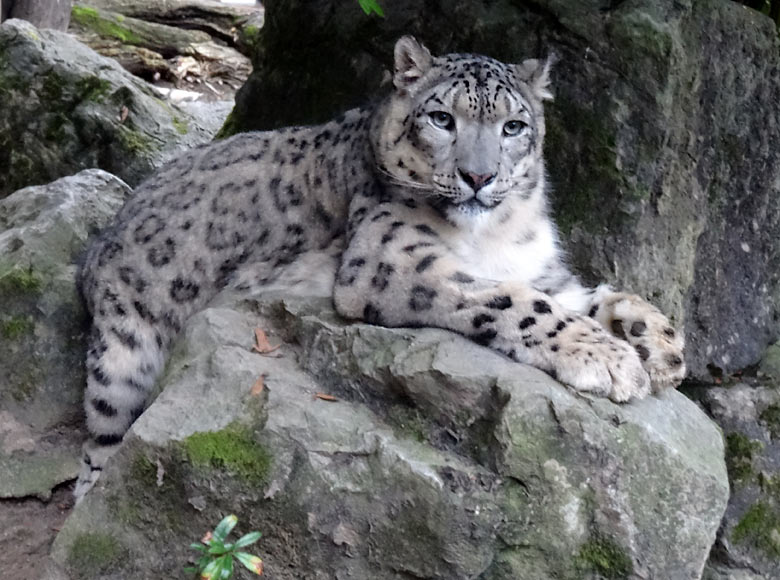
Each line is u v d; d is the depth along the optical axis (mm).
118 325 6473
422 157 5551
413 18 7773
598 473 4562
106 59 11844
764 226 7477
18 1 16188
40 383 6738
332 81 8406
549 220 6391
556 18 6953
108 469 5020
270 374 5160
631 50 6699
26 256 6824
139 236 6551
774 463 6918
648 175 6762
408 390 4836
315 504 4715
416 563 4633
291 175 6395
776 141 7320
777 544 6703
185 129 11742
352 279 5473
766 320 7629
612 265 6816
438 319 5188
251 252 6383
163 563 4930
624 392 4770
